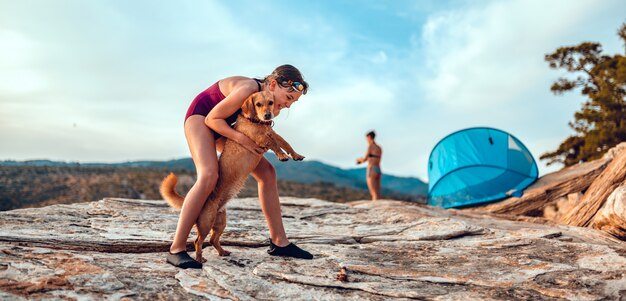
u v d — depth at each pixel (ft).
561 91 90.33
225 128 13.34
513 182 35.19
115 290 10.98
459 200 36.55
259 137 13.24
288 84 13.60
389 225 21.83
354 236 19.33
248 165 13.61
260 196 15.25
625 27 80.12
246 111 13.30
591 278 13.10
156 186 159.63
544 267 14.26
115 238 15.90
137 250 15.65
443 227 20.43
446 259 15.71
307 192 188.03
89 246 15.14
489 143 37.29
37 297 10.07
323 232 20.20
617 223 20.34
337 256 15.67
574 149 88.48
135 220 19.95
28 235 15.08
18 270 11.68
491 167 36.19
